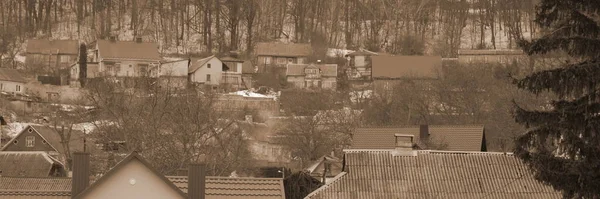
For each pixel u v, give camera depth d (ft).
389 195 183.21
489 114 420.36
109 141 305.73
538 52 124.47
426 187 184.75
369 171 188.03
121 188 150.41
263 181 162.81
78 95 575.79
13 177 229.86
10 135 465.06
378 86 604.08
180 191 151.33
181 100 350.23
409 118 457.27
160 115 318.24
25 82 633.61
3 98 574.56
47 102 595.47
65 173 331.57
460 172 188.14
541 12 125.08
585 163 121.90
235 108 512.63
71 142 372.58
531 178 186.09
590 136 123.13
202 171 153.07
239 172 328.90
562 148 124.57
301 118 459.32
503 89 435.94
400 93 487.61
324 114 474.49
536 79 122.93
